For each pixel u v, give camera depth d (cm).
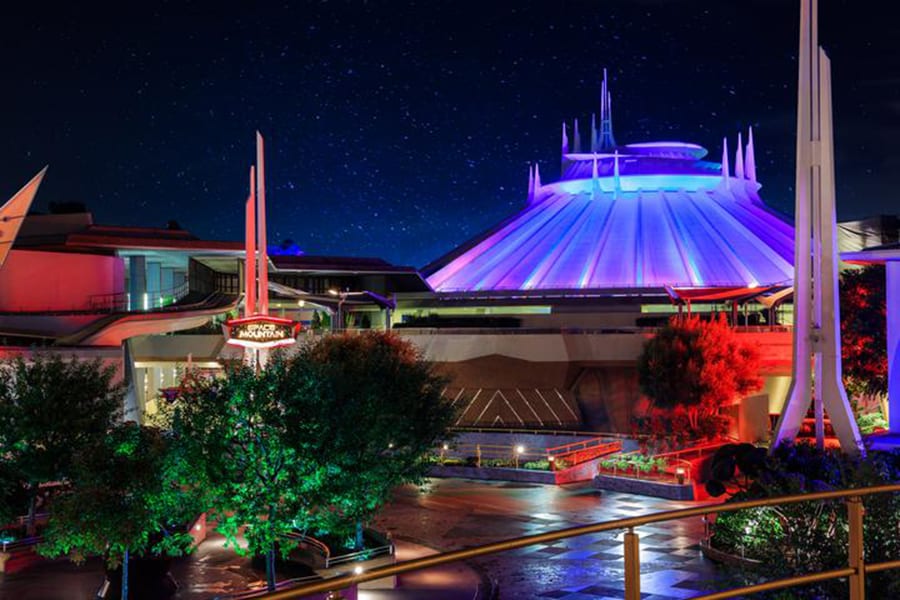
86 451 2698
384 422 3148
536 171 13112
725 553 3219
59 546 2666
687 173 12400
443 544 3725
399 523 4159
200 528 3722
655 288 9825
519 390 7294
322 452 2847
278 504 2816
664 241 11012
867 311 5994
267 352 4862
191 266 9294
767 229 11550
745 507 691
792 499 701
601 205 12044
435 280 11181
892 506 1612
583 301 9819
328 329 7212
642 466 4981
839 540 1619
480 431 6806
